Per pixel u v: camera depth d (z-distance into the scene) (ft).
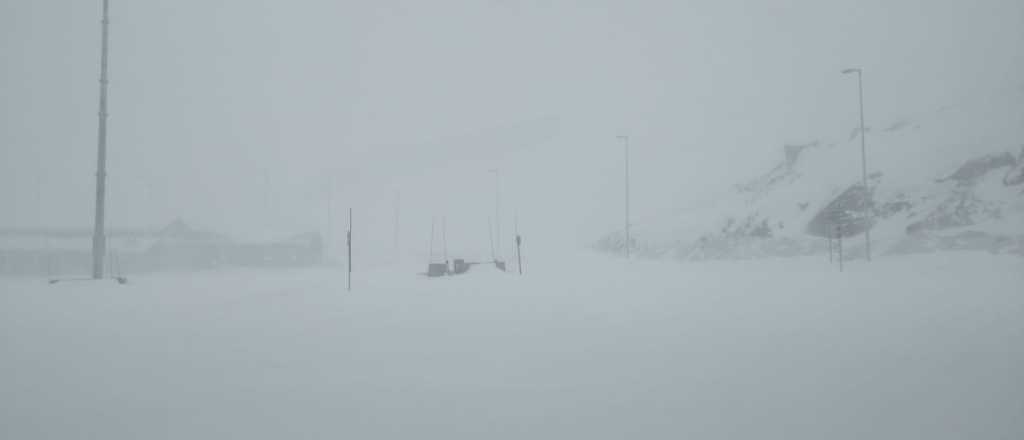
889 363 27.89
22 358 30.60
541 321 44.80
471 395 22.81
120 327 42.80
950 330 38.01
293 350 32.71
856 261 133.80
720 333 37.76
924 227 141.49
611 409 20.71
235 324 44.09
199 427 19.06
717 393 22.70
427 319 46.57
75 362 29.68
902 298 60.39
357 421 19.62
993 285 75.87
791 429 18.34
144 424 19.39
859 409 20.38
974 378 24.70
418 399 22.27
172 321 46.26
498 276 110.22
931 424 18.70
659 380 24.95
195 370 27.63
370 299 64.13
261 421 19.66
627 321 44.16
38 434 18.43
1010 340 33.96
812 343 33.63
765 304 55.93
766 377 25.26
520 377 25.81
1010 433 17.79
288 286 86.53
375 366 28.37
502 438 17.79
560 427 18.80
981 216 137.49
